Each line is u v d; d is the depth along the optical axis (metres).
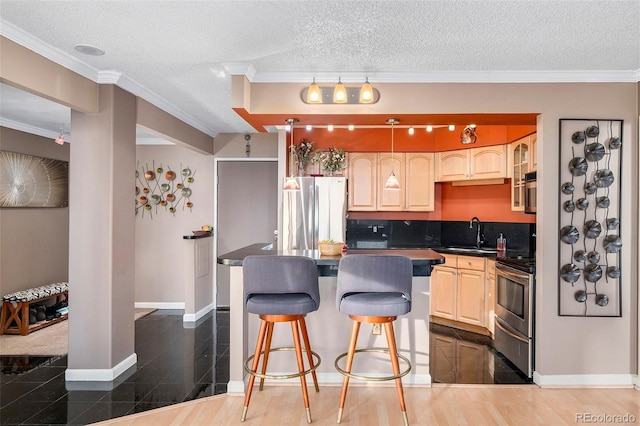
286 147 5.22
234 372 3.01
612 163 3.19
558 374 3.17
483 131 4.80
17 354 3.82
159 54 2.82
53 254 5.41
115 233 3.26
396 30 2.45
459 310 4.64
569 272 3.15
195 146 5.01
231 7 2.18
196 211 5.75
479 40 2.58
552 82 3.19
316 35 2.52
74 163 3.20
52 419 2.62
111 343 3.22
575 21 2.31
